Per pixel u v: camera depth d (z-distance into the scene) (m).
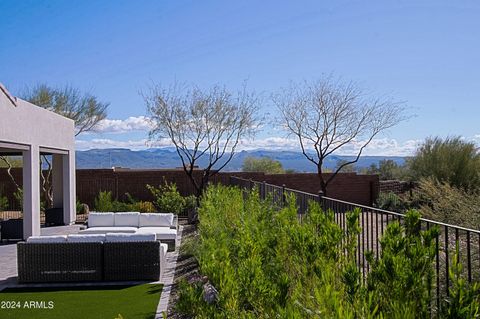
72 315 6.84
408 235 3.75
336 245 4.46
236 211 8.64
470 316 2.63
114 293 8.12
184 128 20.92
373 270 3.50
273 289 3.61
